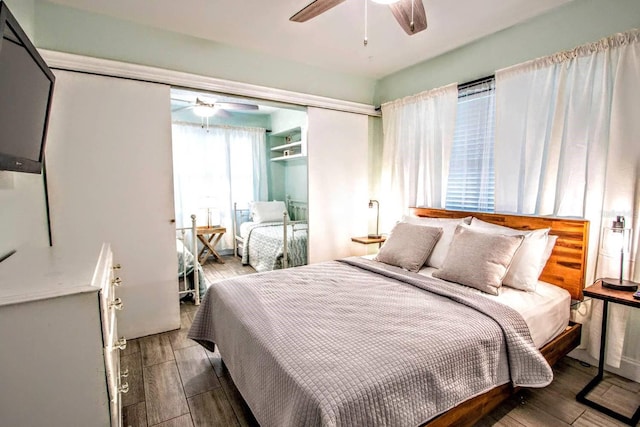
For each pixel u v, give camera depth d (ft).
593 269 6.80
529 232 7.12
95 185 7.68
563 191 7.22
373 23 7.99
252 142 18.56
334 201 11.73
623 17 6.35
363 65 10.87
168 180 8.56
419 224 9.05
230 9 7.38
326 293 6.25
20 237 5.44
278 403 3.83
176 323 8.98
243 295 6.13
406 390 3.76
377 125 12.77
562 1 6.99
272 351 4.21
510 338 4.97
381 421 3.51
